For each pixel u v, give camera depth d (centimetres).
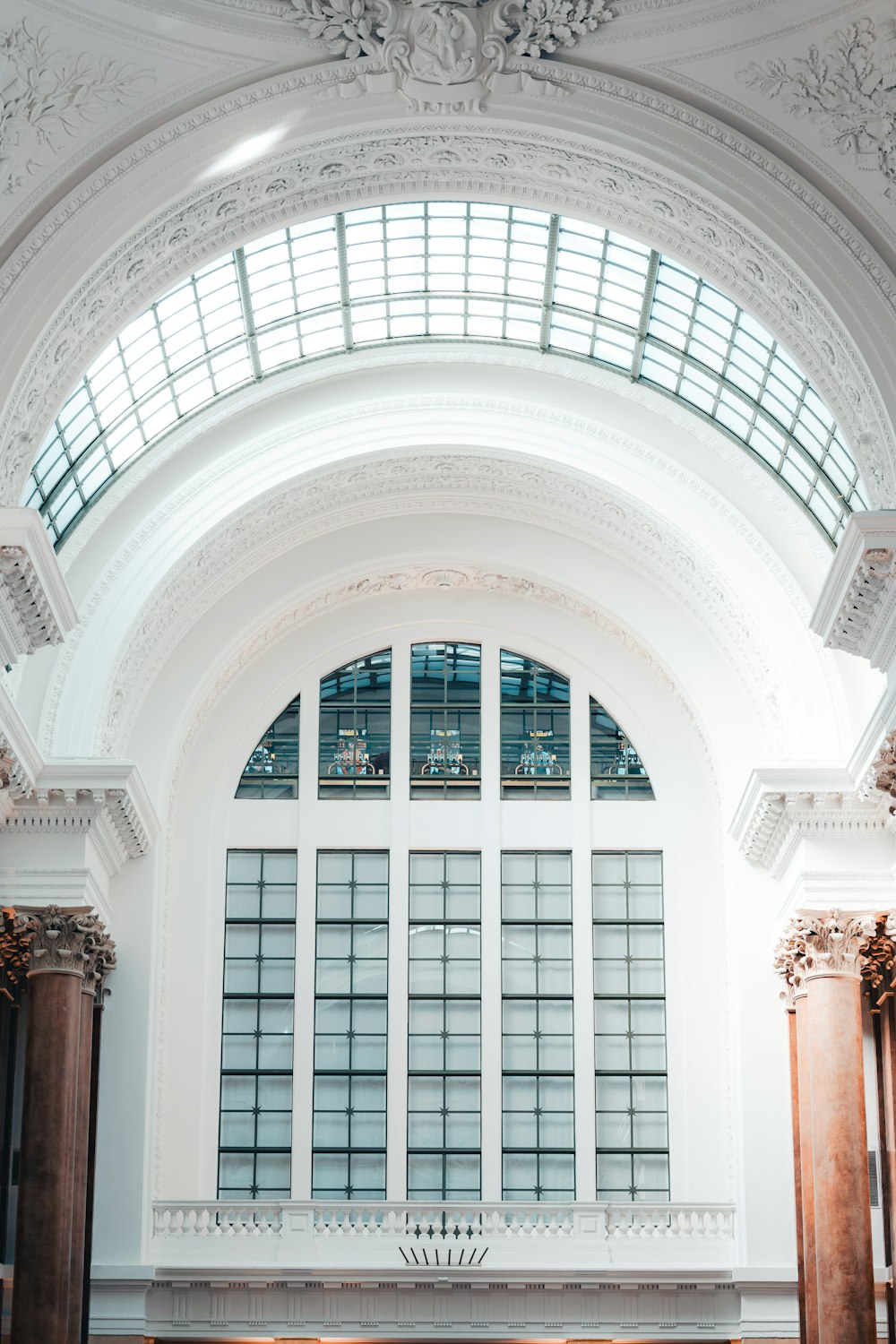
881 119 2605
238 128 2688
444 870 3991
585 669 4081
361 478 3819
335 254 3466
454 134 2811
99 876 3541
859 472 2886
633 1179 3775
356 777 4038
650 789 4034
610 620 4034
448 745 4066
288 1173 3772
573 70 2661
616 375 3716
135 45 2564
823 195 2695
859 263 2702
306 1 2561
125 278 2838
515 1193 3781
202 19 2559
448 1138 3812
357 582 4059
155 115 2648
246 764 4034
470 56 2645
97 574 3647
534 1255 3619
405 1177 3772
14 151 2603
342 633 4088
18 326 2666
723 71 2628
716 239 2841
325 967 3912
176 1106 3766
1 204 2641
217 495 3703
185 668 3900
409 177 2945
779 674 3600
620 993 3897
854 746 3522
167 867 3894
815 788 3406
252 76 2647
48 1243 3212
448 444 3738
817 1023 3378
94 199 2666
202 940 3881
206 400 3719
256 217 2942
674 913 3931
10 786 3219
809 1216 3438
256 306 3534
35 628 2778
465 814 4019
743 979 3744
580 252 3447
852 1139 3288
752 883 3803
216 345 3584
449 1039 3875
